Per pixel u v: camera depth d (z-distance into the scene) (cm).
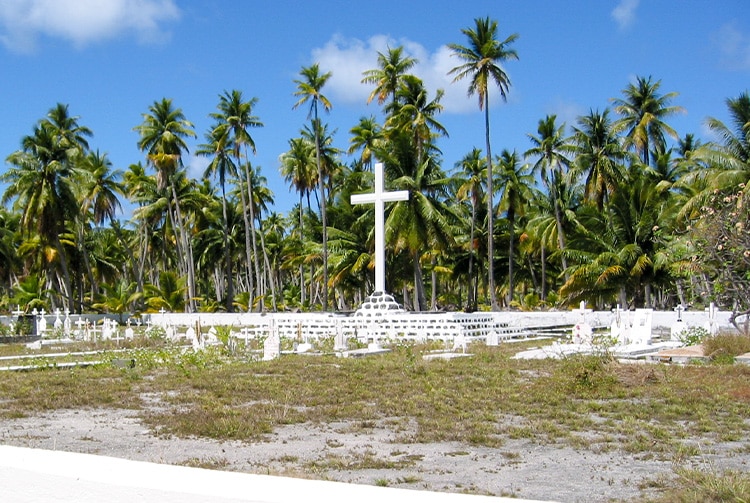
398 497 447
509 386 1518
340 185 6344
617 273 4434
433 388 1484
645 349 2247
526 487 750
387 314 3622
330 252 5478
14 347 3075
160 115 6000
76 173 5250
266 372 1853
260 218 7088
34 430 1102
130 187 6688
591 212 4903
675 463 841
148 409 1301
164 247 6781
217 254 7344
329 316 3903
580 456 898
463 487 748
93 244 6756
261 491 459
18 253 5725
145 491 471
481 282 7931
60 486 499
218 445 976
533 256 6831
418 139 4894
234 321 4644
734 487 650
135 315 5134
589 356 1675
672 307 5747
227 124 5659
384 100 5375
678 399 1298
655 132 5194
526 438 1009
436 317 3541
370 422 1130
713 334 2462
